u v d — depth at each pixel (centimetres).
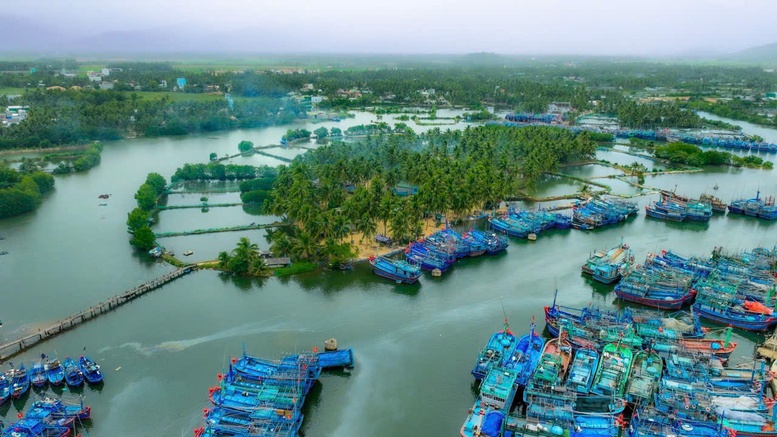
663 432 10588
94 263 19225
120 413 11844
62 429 10956
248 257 18438
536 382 12056
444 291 17612
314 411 12075
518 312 16262
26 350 13975
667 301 16362
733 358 14162
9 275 18162
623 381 12175
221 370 13288
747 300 16362
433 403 12344
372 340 14712
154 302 16600
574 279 18588
